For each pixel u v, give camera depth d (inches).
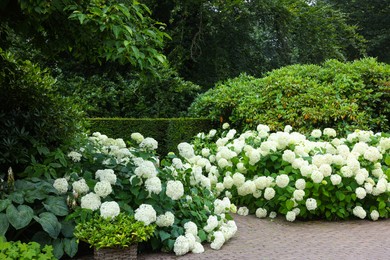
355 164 246.8
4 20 189.2
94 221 168.9
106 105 528.7
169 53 603.2
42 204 176.9
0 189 171.0
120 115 539.8
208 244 200.8
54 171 192.5
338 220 251.3
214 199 223.3
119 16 157.8
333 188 245.8
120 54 158.2
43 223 163.3
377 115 376.8
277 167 261.6
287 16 601.0
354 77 376.2
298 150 263.0
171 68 537.0
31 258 130.9
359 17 940.0
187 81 564.1
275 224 239.9
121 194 189.5
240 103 392.8
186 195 205.3
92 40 172.6
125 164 207.0
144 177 188.1
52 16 175.0
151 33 161.6
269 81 380.8
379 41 885.8
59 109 243.4
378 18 936.3
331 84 380.8
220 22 601.6
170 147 429.7
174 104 539.8
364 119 350.0
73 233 167.2
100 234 161.8
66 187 183.5
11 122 223.1
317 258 177.5
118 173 201.3
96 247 161.5
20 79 244.7
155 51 160.1
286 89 367.2
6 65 238.2
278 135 265.4
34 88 242.5
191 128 425.7
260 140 285.4
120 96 537.0
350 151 278.8
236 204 269.9
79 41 185.0
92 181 185.8
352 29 687.7
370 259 176.4
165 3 591.8
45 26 187.3
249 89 403.5
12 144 208.8
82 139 224.2
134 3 162.6
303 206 245.1
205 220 204.7
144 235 166.4
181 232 192.1
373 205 257.9
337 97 354.6
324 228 231.9
